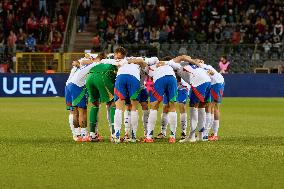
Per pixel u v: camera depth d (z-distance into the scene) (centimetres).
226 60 9475
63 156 3164
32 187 2412
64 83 9512
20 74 9444
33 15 10306
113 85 3788
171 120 3781
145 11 10456
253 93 9550
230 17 10444
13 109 6975
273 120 5753
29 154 3228
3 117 5859
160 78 3750
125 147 3509
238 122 5519
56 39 10156
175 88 3775
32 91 9462
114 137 3775
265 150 3428
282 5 10594
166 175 2667
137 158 3108
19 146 3559
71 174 2677
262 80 9550
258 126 5141
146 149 3428
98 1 11119
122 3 10725
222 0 10619
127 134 3828
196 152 3322
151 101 3788
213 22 10350
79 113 3866
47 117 5875
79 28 10575
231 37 10175
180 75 3875
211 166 2889
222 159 3092
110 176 2636
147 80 3912
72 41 10456
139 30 10244
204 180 2561
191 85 3859
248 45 9644
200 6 10569
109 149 3422
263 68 9575
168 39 10125
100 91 3775
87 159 3072
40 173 2698
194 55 9538
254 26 10244
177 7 10556
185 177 2623
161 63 3775
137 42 10119
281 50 9644
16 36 10069
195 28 10306
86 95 3869
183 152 3319
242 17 10469
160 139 4031
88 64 3831
